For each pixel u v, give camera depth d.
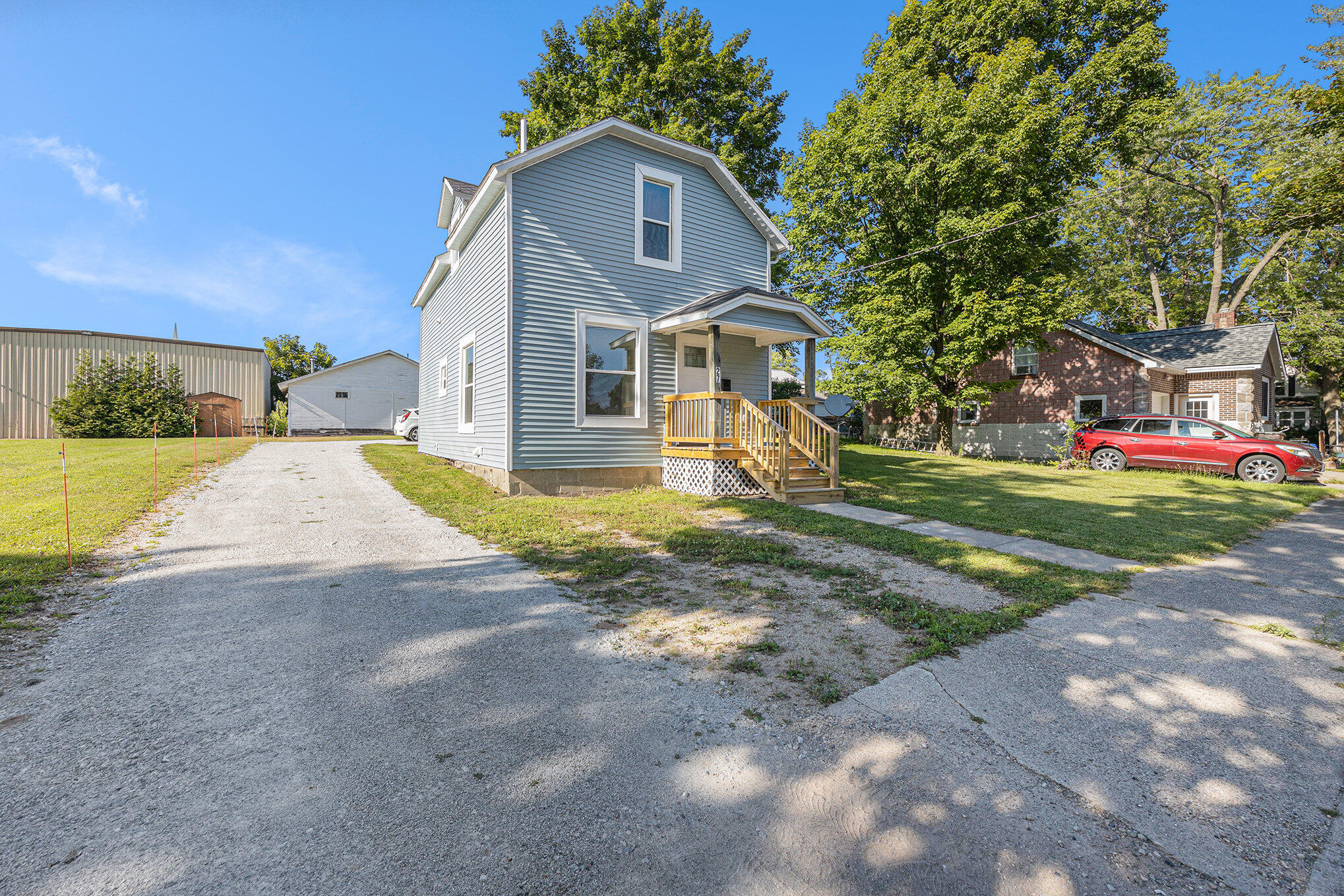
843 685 3.42
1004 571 5.79
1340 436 26.75
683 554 6.40
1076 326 21.64
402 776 2.50
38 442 20.98
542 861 2.04
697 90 22.28
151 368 28.64
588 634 4.13
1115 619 4.58
